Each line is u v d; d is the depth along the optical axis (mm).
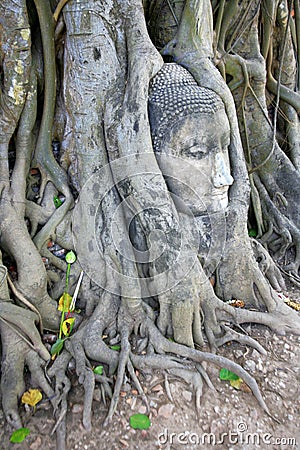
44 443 3098
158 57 3787
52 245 4031
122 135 3594
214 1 4734
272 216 5207
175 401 3357
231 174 4180
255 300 4254
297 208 5188
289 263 5109
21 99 3863
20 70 3801
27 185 4102
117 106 3672
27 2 3934
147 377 3494
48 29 3854
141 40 3740
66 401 3287
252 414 3361
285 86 5582
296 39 5570
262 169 5293
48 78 3969
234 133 4105
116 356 3512
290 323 4082
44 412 3277
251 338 3852
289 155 5562
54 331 3840
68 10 3686
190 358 3600
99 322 3730
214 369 3578
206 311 3879
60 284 3986
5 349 3447
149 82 3717
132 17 3768
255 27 5027
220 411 3352
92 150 3805
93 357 3570
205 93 3758
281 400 3498
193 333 3789
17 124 3963
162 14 4477
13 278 3830
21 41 3748
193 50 3994
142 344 3691
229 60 4891
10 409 3215
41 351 3523
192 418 3295
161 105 3633
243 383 3529
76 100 3793
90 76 3730
